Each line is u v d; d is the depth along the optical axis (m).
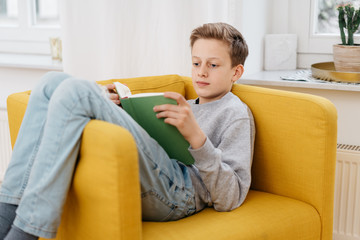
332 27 2.12
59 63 2.29
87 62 2.04
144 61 1.97
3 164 2.41
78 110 1.05
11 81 2.45
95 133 1.02
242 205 1.32
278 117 1.38
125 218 1.01
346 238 1.82
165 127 1.24
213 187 1.25
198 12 1.82
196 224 1.20
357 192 1.77
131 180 1.00
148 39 1.95
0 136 2.38
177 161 1.36
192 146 1.22
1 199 1.14
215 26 1.41
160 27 1.93
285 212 1.29
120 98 1.27
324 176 1.32
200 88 1.42
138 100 1.23
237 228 1.19
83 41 2.03
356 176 1.77
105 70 2.01
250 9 1.92
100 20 1.99
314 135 1.32
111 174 0.99
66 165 1.05
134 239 1.03
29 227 1.04
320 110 1.30
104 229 1.03
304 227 1.29
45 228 1.04
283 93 1.39
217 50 1.38
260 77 1.94
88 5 2.00
